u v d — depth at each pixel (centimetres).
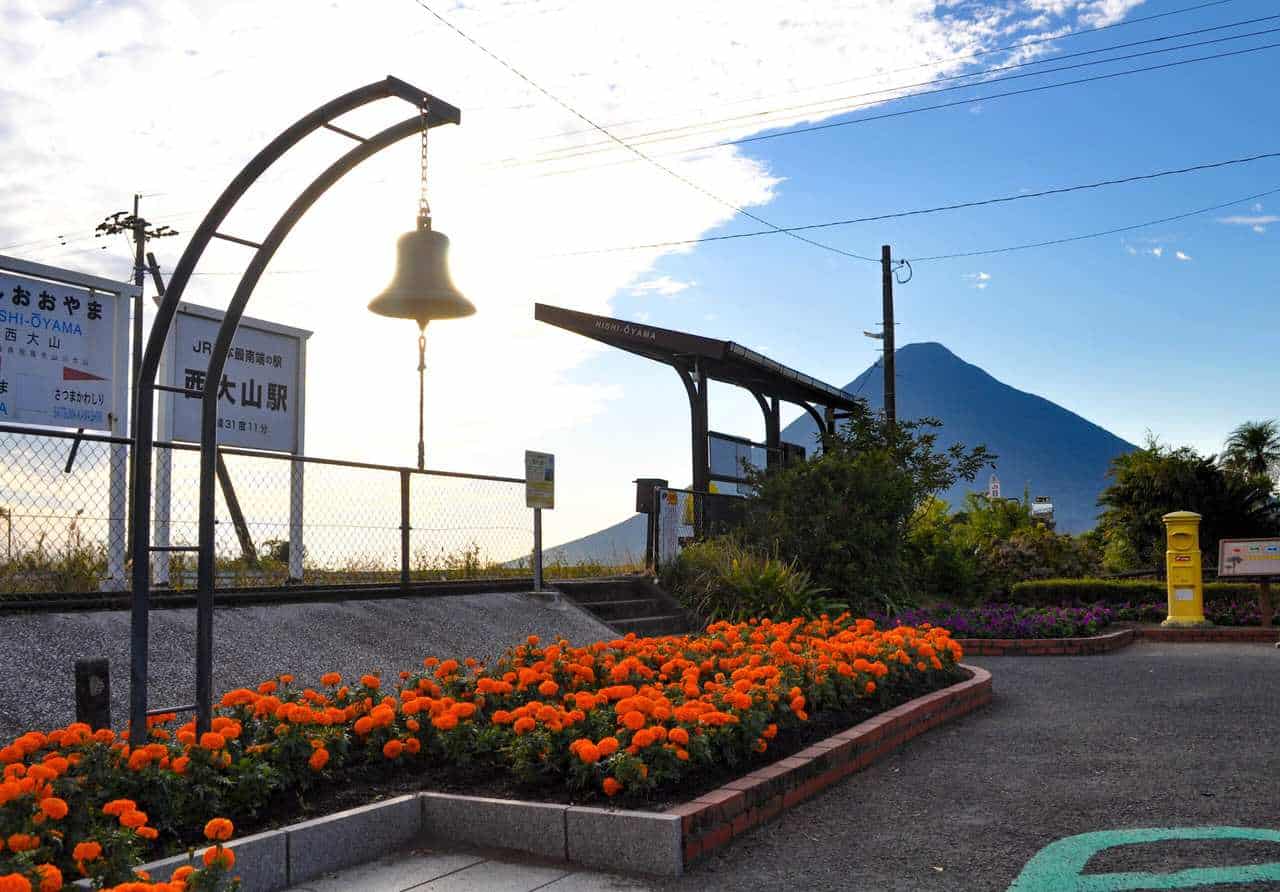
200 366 1041
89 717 534
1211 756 653
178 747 488
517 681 655
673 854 441
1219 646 1398
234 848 416
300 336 1148
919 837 490
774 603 1365
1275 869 425
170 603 798
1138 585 1917
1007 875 431
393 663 838
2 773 441
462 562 1203
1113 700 905
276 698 566
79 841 384
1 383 848
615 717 555
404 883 434
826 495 1588
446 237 600
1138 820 509
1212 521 2886
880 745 668
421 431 620
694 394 1577
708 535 1560
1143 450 3097
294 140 517
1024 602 1994
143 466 502
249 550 975
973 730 769
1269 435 3797
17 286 866
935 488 1939
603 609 1245
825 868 446
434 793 508
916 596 1717
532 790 512
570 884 430
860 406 2056
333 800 499
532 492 1185
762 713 569
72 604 726
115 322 934
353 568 1066
